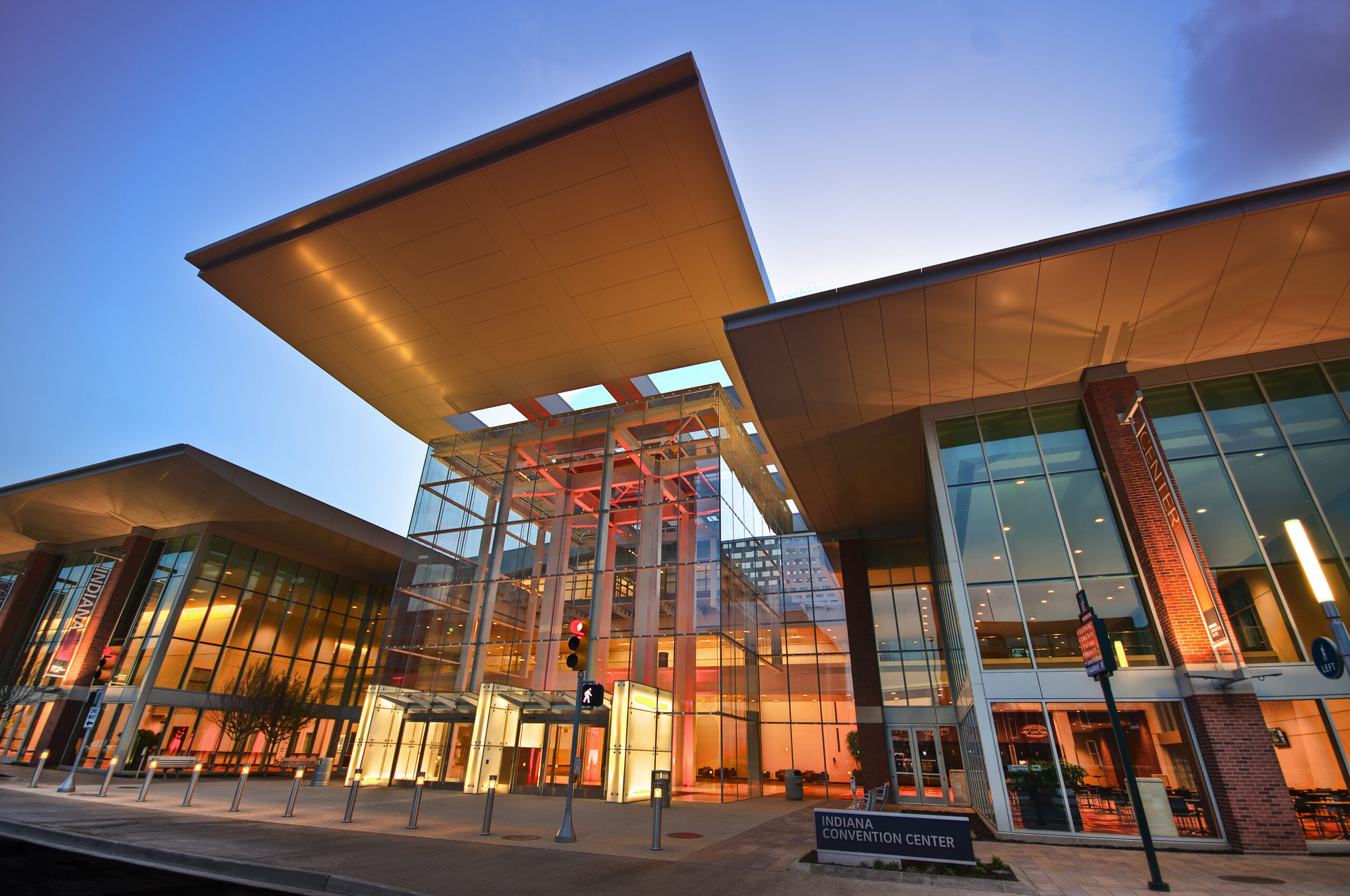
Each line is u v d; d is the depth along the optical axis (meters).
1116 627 14.50
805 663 27.42
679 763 21.81
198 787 21.02
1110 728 13.75
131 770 26.36
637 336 23.36
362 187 18.41
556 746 22.89
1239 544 14.40
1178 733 13.31
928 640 25.86
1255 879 9.48
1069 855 11.55
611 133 16.50
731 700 22.78
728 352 24.09
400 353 24.53
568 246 19.55
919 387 17.34
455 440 31.28
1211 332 15.23
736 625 24.22
